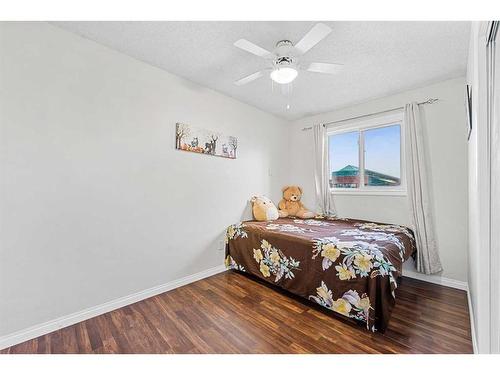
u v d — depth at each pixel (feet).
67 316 5.93
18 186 5.25
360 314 5.75
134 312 6.58
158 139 7.77
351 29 5.73
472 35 5.29
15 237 5.22
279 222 10.28
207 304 7.02
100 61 6.48
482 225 3.99
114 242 6.78
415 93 9.15
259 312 6.56
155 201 7.70
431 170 8.73
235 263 9.41
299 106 11.19
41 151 5.55
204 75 8.27
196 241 8.87
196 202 8.89
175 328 5.82
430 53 6.75
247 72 8.05
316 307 6.82
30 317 5.41
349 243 6.56
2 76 5.06
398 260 6.40
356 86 8.97
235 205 10.44
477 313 4.60
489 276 3.94
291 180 13.57
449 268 8.37
